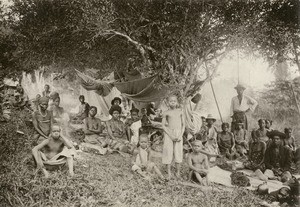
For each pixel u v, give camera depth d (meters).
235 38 7.26
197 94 7.61
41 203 4.77
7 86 7.70
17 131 6.20
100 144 7.13
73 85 8.98
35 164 5.27
